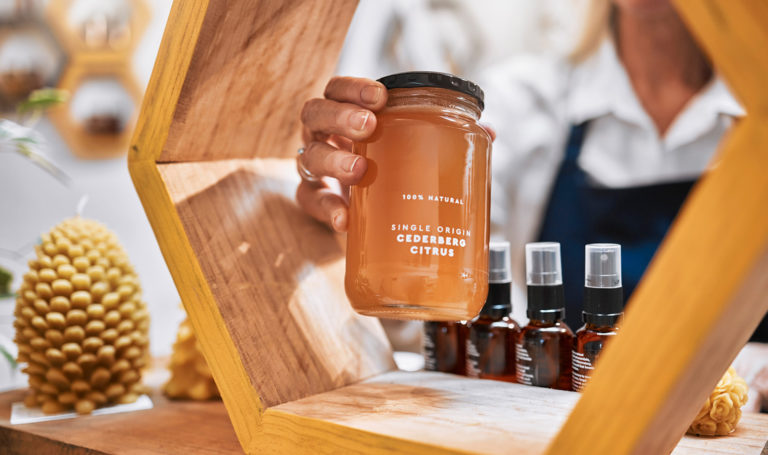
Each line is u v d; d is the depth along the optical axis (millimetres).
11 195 1393
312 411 459
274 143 576
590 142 1222
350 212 468
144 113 474
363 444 421
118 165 1457
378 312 459
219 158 531
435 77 445
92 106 1407
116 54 1399
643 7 1118
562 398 504
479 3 1354
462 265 448
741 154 325
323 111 475
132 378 623
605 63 1211
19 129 737
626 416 348
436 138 443
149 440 532
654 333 342
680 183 1136
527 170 1270
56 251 593
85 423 572
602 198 1192
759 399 670
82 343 588
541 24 1300
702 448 490
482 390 528
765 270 342
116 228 1473
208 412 601
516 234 1268
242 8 454
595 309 520
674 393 347
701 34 331
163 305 1519
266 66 507
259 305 498
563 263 1215
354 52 1430
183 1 452
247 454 469
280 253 541
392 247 442
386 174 448
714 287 329
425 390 525
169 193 472
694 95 1119
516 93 1304
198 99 475
